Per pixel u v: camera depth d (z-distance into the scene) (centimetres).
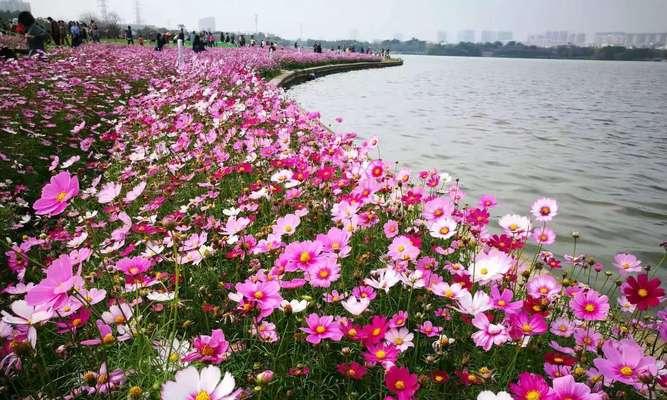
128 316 174
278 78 1998
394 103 1817
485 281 195
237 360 188
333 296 204
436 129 1227
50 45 2105
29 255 288
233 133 498
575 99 2589
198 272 248
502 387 173
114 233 253
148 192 381
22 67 952
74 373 179
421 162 824
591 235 498
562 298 243
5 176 420
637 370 143
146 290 205
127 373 161
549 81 4666
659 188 714
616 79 5906
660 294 163
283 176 315
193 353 153
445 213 236
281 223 238
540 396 130
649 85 4759
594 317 189
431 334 195
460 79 4138
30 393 167
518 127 1348
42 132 577
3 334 161
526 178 739
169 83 932
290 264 190
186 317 215
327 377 187
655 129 1454
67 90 816
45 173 477
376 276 239
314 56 3697
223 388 116
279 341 198
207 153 452
